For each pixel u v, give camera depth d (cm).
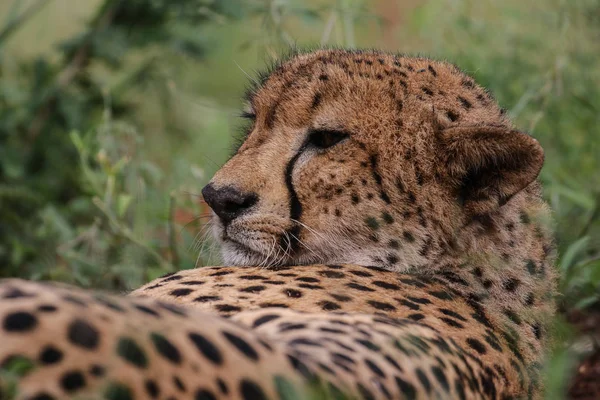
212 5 1306
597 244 999
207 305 625
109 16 1365
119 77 1502
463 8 1305
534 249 752
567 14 1179
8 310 363
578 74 1179
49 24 1934
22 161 1259
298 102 770
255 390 405
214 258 855
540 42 1228
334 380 450
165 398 376
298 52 920
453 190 728
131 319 385
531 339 719
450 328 645
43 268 1066
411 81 767
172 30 1377
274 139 772
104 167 983
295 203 754
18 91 1323
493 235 732
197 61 1378
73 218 1207
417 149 735
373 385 476
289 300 629
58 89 1312
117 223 971
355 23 1209
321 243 749
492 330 679
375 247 741
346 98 757
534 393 684
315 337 505
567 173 1120
